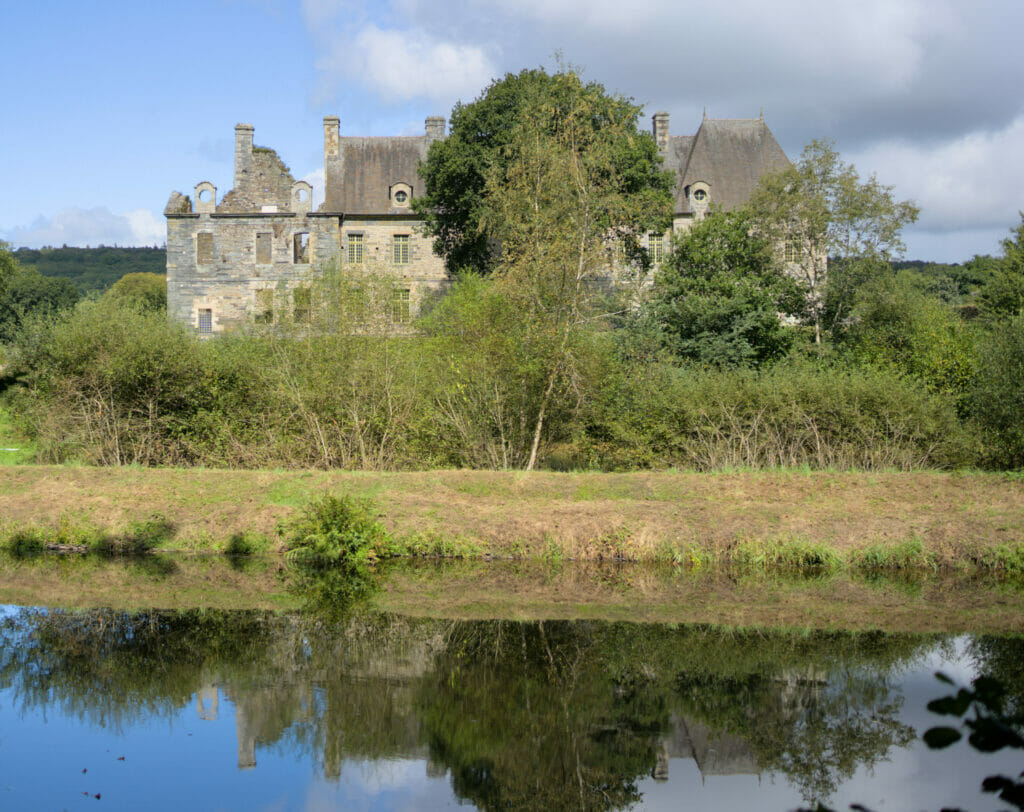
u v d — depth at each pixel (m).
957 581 13.64
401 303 21.83
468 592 13.09
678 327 26.88
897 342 27.22
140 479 17.55
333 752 7.84
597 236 20.61
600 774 7.43
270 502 16.64
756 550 14.63
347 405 20.23
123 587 13.13
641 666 9.95
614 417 20.80
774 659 10.16
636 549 14.88
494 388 19.89
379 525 15.12
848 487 17.39
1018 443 19.23
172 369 20.09
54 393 19.69
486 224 33.31
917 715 8.63
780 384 20.59
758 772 7.48
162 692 9.21
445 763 7.69
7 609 12.03
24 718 8.55
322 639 10.91
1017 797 2.92
